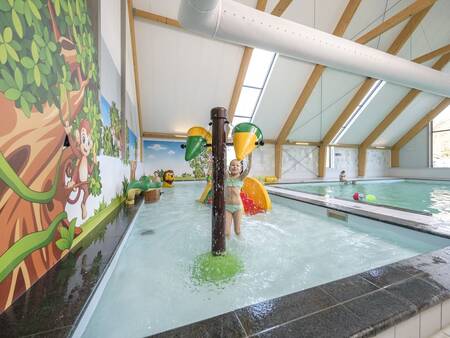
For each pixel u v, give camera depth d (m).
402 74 3.68
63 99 1.29
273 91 6.82
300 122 8.22
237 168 2.04
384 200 4.62
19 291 0.87
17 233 0.87
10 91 0.84
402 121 9.31
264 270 1.44
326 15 5.32
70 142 1.38
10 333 0.69
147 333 0.88
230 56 5.86
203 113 7.23
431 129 9.47
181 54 5.57
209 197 3.62
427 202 4.35
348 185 7.48
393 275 1.02
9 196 0.83
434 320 0.87
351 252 1.74
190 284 1.26
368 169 10.55
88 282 1.01
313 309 0.78
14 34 0.88
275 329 0.69
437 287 0.93
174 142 7.68
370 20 5.59
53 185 1.16
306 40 2.95
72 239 1.39
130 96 4.32
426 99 8.52
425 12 5.61
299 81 6.72
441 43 6.66
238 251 1.74
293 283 1.28
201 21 2.56
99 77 1.99
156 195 3.73
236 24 2.65
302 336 0.66
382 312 0.77
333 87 7.11
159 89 6.23
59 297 0.89
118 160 2.81
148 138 7.39
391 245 1.88
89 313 0.90
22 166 0.91
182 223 2.54
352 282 0.96
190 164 7.88
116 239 1.56
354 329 0.69
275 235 2.15
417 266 1.11
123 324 0.93
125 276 1.33
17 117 0.88
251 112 7.49
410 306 0.80
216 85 6.49
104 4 2.28
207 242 1.93
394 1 5.34
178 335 0.66
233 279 1.32
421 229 1.78
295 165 9.38
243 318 0.73
